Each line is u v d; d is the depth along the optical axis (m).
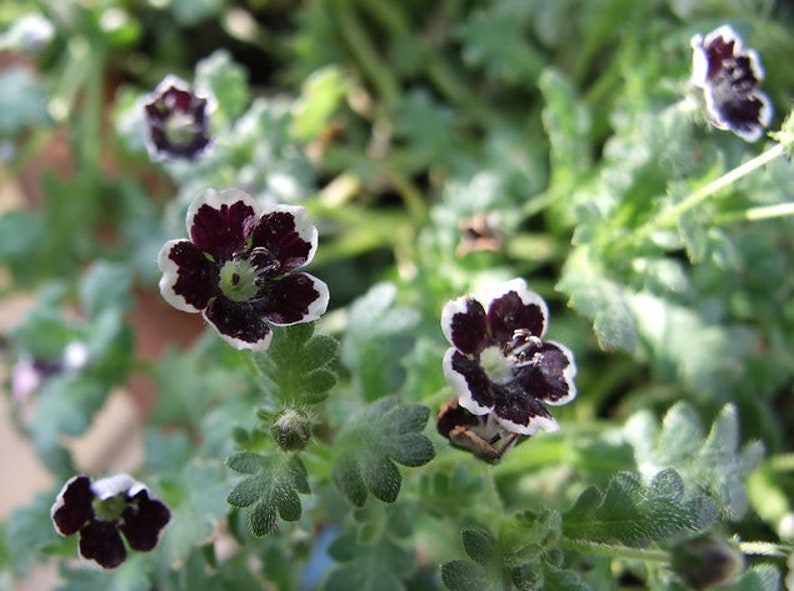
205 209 0.09
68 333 0.15
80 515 0.10
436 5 0.19
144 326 0.16
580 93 0.18
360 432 0.10
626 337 0.11
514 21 0.17
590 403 0.15
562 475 0.13
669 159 0.12
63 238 0.17
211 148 0.14
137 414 0.18
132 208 0.17
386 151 0.18
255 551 0.12
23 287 0.17
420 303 0.14
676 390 0.14
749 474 0.11
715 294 0.14
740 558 0.09
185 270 0.09
